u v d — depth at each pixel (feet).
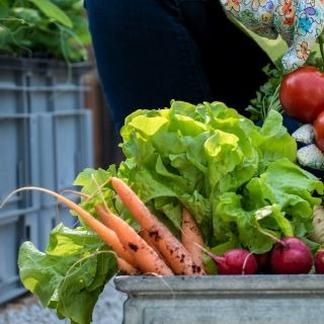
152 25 13.24
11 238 19.13
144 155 9.80
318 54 12.40
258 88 13.78
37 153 19.77
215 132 9.55
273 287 8.84
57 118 20.70
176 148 9.71
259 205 9.78
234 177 9.77
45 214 20.13
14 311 18.67
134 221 10.02
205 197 9.85
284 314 8.84
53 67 20.38
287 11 11.15
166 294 8.93
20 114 19.17
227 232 9.77
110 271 10.39
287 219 9.80
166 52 13.26
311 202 9.91
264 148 10.18
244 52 13.67
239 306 8.86
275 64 12.24
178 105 10.28
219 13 13.46
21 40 19.47
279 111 11.56
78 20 21.17
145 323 8.93
